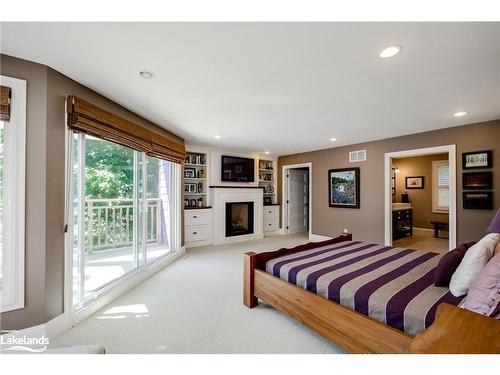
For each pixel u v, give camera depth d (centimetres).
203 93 246
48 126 189
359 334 150
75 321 208
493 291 115
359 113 310
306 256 244
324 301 171
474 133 356
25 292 178
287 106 284
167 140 380
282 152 625
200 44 163
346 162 525
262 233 618
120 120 265
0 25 141
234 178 583
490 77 210
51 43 161
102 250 362
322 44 163
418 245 511
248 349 174
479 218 353
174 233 432
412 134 421
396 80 217
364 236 493
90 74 205
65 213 203
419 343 77
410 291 157
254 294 238
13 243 174
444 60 183
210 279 318
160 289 285
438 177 615
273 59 183
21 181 177
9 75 174
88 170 271
